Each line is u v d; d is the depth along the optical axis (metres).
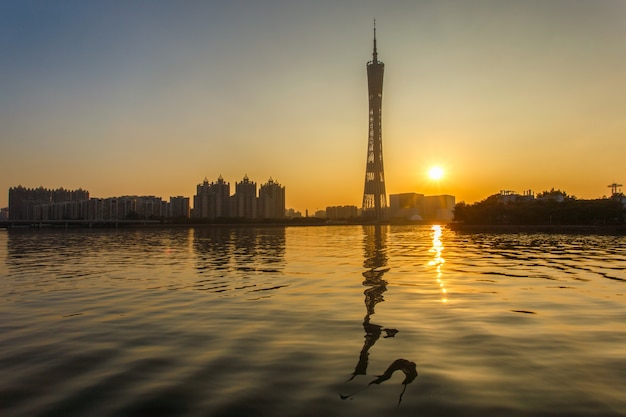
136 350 15.18
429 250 68.50
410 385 11.69
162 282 32.97
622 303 22.89
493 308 21.73
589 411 10.03
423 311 21.11
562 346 15.02
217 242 103.25
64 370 13.21
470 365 13.20
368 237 131.00
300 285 30.42
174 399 11.01
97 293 27.98
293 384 11.86
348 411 10.19
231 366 13.36
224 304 23.52
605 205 160.00
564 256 53.22
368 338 16.28
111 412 10.34
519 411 10.07
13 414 10.29
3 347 15.74
